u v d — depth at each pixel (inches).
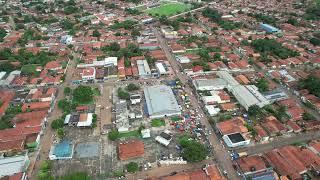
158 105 6673.2
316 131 6259.8
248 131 6082.7
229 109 6835.6
